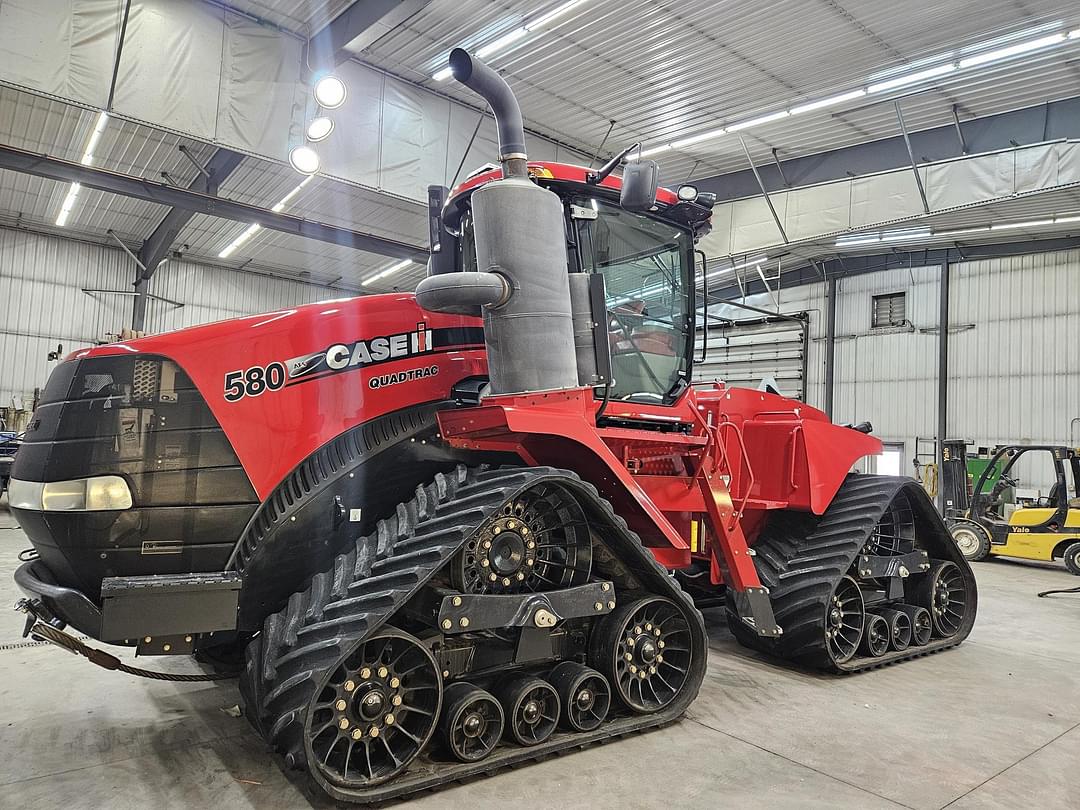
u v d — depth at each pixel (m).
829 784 2.72
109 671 3.88
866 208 9.50
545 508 3.00
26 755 2.81
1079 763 2.99
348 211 11.96
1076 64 7.65
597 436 3.06
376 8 7.13
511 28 7.62
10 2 6.39
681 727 3.25
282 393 2.88
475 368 3.36
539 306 2.95
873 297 14.98
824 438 4.61
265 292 17.23
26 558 3.06
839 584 4.26
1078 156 7.90
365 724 2.48
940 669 4.38
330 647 2.37
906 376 14.40
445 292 2.81
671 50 7.92
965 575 5.04
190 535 2.69
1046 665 4.52
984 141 8.73
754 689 3.85
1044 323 12.85
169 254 15.87
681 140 10.06
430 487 3.03
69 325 15.08
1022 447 10.04
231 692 3.58
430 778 2.51
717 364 17.22
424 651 2.59
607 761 2.85
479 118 9.46
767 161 10.52
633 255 3.66
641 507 3.16
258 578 2.81
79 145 10.41
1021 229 11.38
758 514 4.73
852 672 4.22
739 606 3.82
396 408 3.13
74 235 15.01
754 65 8.12
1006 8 6.93
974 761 2.98
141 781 2.59
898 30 7.38
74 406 2.61
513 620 2.73
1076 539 9.15
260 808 2.40
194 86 7.29
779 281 16.27
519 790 2.58
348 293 18.33
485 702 2.71
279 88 7.82
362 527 3.04
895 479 4.73
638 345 3.67
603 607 2.98
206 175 10.14
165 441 2.67
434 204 3.84
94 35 6.77
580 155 10.62
